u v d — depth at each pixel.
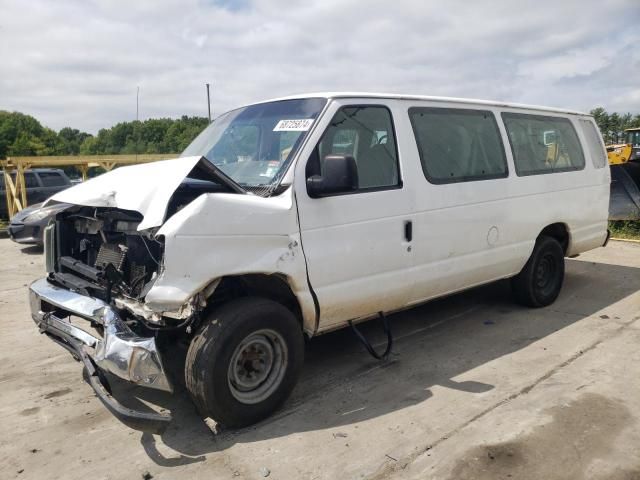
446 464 3.16
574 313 5.91
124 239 3.78
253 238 3.44
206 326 3.41
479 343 5.09
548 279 6.18
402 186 4.32
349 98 4.16
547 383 4.18
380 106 4.34
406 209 4.32
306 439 3.46
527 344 5.02
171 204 3.52
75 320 5.40
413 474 3.08
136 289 3.53
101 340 3.42
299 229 3.68
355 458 3.25
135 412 3.13
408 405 3.89
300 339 3.78
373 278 4.15
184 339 3.80
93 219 3.97
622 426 3.52
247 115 4.62
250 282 3.72
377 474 3.09
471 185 4.88
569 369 4.43
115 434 3.60
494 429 3.52
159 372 3.20
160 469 3.19
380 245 4.16
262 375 3.65
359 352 4.93
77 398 4.14
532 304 6.03
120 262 3.68
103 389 3.35
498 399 3.94
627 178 10.71
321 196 3.77
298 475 3.10
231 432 3.57
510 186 5.30
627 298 6.45
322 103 4.07
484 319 5.77
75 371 4.65
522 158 5.54
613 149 12.20
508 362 4.62
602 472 3.06
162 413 3.87
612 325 5.48
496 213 5.14
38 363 4.84
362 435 3.50
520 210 5.42
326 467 3.17
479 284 5.27
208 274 3.26
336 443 3.41
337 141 3.99
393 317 5.89
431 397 4.01
